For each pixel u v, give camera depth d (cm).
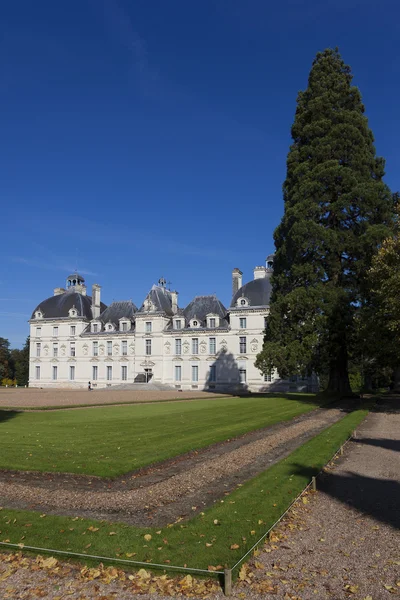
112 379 7806
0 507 977
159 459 1380
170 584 647
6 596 631
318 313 3719
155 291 7756
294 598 611
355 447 1661
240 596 618
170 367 7369
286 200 4406
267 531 803
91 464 1305
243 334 6894
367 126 4250
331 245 3775
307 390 6372
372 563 709
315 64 4438
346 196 3819
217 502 962
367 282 3534
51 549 746
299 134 4366
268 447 1614
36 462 1338
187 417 2509
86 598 622
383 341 2944
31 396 4809
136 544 757
